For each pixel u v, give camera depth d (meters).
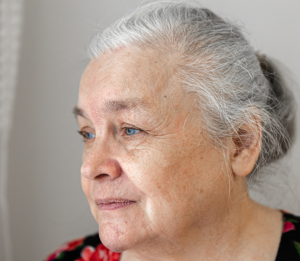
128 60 0.65
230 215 0.72
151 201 0.63
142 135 0.65
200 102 0.66
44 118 1.37
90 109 0.67
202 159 0.65
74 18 1.30
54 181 1.39
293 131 0.94
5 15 1.19
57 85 1.35
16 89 1.34
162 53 0.66
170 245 0.69
